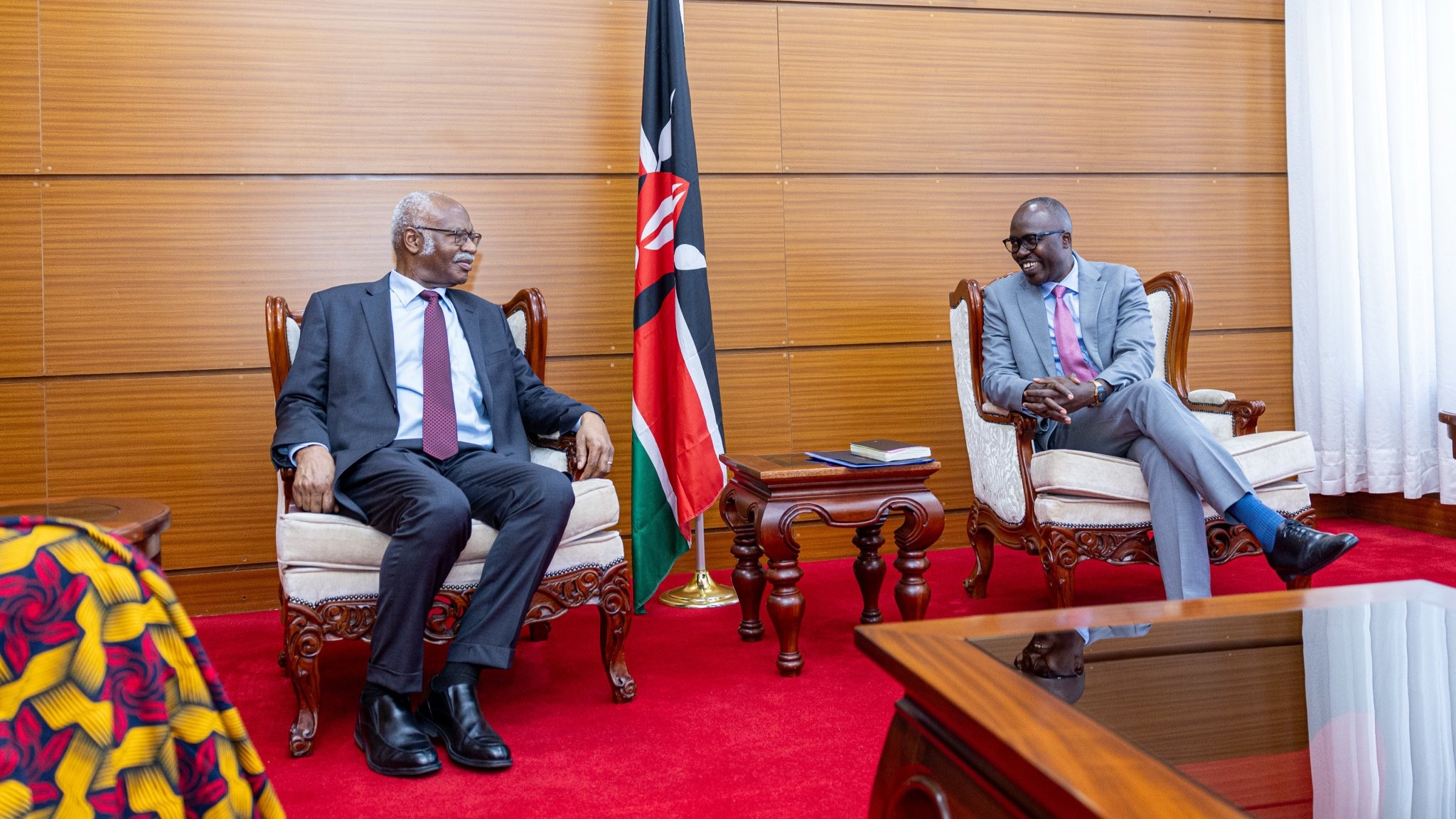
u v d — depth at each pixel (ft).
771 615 7.64
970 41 12.12
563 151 11.17
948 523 12.29
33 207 10.03
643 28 11.34
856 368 11.94
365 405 7.61
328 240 10.63
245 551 10.48
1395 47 11.94
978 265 12.22
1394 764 2.91
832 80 11.78
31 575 1.82
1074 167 12.44
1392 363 12.26
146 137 10.22
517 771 5.86
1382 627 3.92
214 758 2.01
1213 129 12.84
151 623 1.97
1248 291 12.98
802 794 5.41
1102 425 8.84
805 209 11.76
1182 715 3.04
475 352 8.17
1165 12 12.64
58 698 1.80
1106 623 3.95
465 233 8.23
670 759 5.97
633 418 10.16
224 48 10.37
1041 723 2.81
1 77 9.95
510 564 6.51
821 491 7.82
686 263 10.18
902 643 3.62
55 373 10.09
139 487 10.27
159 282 10.27
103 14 10.12
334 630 6.41
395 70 10.75
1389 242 12.26
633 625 9.39
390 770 5.87
